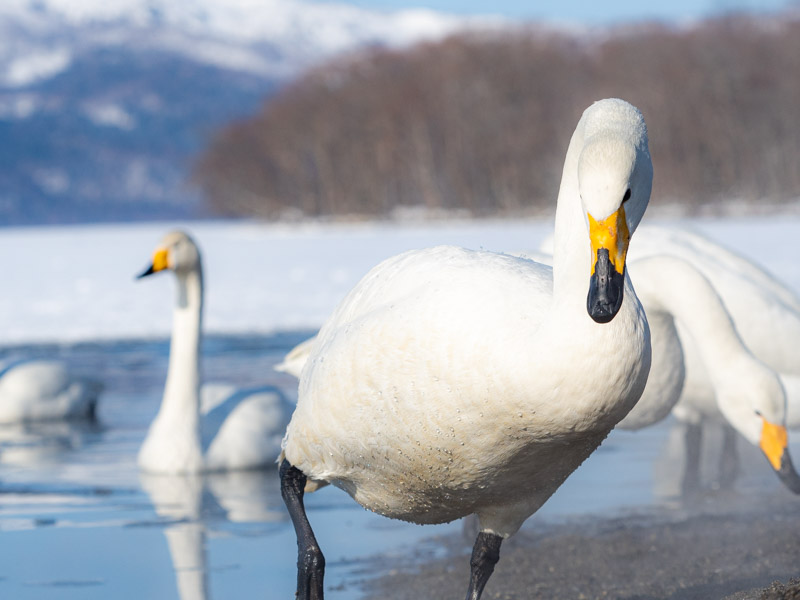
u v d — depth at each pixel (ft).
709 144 327.47
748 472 33.24
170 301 95.30
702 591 21.63
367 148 385.91
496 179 361.51
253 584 23.91
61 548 26.94
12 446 41.22
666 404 27.78
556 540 26.30
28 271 131.95
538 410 14.96
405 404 16.26
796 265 98.22
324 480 19.15
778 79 331.77
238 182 414.41
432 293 16.33
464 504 17.63
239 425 37.86
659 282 27.02
